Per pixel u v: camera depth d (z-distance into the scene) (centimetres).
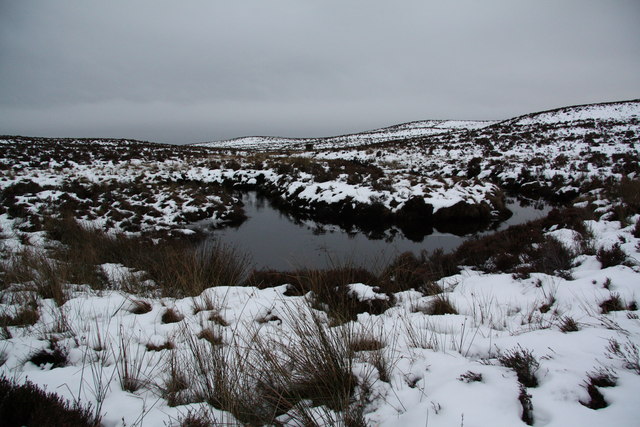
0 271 520
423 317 366
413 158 2459
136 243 806
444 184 1465
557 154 2081
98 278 541
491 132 3644
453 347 279
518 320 341
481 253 651
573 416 175
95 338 328
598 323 294
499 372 223
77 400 226
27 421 192
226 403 219
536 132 3158
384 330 335
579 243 561
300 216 1404
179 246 847
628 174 1339
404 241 1017
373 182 1535
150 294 491
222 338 324
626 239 545
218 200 1552
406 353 272
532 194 1577
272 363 246
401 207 1258
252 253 920
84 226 955
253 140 9350
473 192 1402
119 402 227
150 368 274
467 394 200
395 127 8438
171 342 317
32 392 210
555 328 296
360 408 206
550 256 508
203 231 1159
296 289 498
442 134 4566
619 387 195
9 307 393
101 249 748
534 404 189
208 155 3136
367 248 955
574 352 240
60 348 299
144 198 1458
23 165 1991
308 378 237
